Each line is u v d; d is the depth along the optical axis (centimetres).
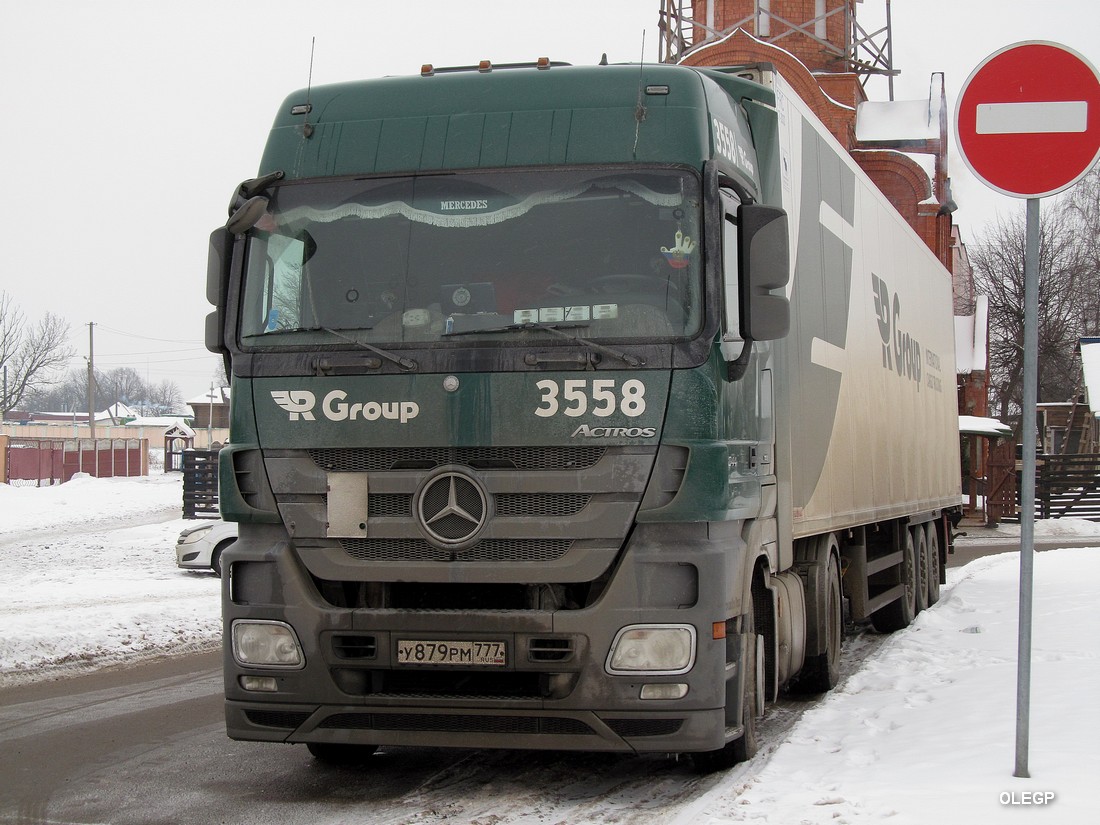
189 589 1828
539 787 666
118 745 796
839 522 1000
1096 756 620
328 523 629
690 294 627
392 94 691
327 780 690
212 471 3725
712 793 611
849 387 1055
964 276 5494
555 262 639
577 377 616
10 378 8312
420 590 632
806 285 904
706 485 610
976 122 612
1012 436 4022
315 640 626
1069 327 6159
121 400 18738
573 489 610
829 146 1006
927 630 1283
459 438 620
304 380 642
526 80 679
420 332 637
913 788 582
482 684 625
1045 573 1733
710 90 689
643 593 605
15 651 1185
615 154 650
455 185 659
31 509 4222
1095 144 601
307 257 663
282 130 694
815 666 974
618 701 603
